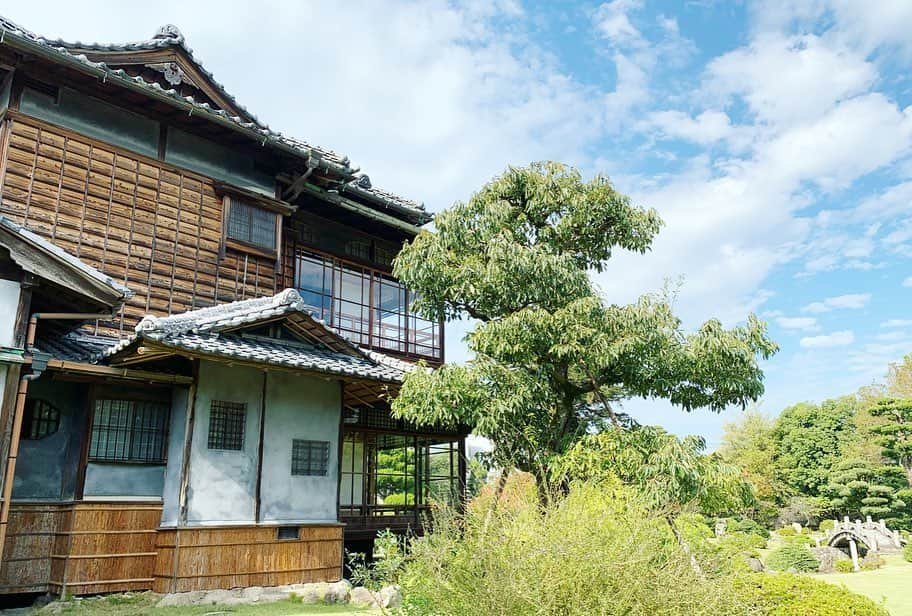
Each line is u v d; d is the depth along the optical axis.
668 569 4.27
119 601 8.90
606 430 9.35
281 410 10.70
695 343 9.27
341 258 15.53
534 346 9.59
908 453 38.81
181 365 10.16
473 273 10.02
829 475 42.78
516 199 11.04
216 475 9.77
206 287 12.30
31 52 10.22
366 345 15.48
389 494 18.83
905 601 13.48
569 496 5.01
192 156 12.64
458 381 9.32
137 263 11.48
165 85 13.26
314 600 9.47
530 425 9.59
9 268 8.36
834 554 23.73
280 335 11.17
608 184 10.83
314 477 10.89
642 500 5.61
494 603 3.95
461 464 14.91
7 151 10.44
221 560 9.48
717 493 8.56
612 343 9.17
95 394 9.66
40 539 9.18
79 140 11.24
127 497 9.62
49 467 9.52
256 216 13.30
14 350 8.15
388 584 6.92
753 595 5.16
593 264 11.20
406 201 16.56
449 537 4.62
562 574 3.98
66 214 10.84
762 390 9.46
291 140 14.06
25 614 8.28
